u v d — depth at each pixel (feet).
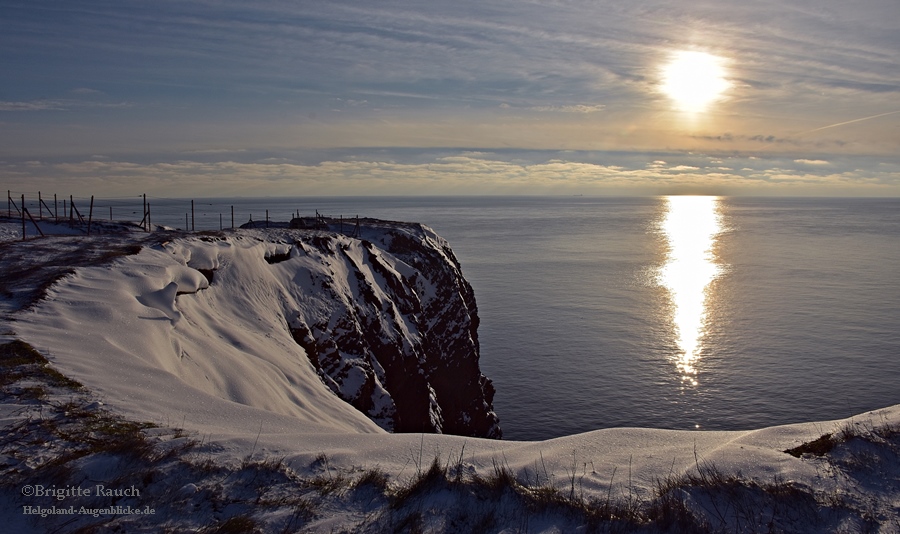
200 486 26.23
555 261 548.72
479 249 652.07
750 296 384.27
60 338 48.91
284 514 24.45
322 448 33.71
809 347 267.39
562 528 24.29
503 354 264.52
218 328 78.59
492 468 31.94
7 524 22.81
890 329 295.89
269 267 111.75
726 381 226.58
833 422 35.55
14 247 91.25
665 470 31.22
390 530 23.93
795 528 24.25
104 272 72.69
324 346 106.42
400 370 130.41
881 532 23.57
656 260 556.51
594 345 275.59
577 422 194.49
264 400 64.49
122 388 41.27
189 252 95.81
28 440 29.53
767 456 31.09
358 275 136.36
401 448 35.45
